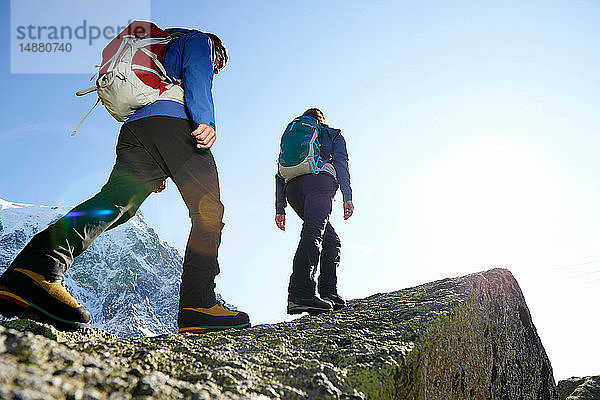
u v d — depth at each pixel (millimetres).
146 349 1651
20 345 1108
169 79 2736
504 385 2648
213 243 2727
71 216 2271
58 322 2088
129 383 1123
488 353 2584
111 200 2461
